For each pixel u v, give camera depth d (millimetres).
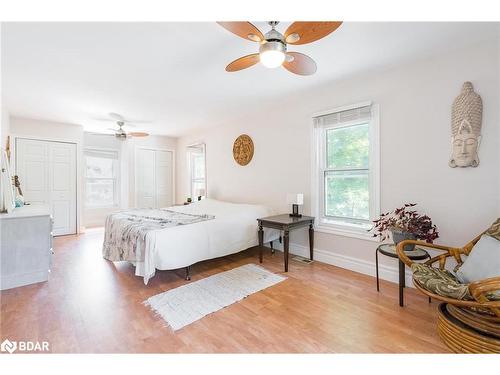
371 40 2064
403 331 1774
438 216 2330
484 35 1990
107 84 2939
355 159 3020
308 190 3426
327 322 1897
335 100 3082
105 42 2049
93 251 3883
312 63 1965
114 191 6566
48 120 4645
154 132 5828
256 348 1611
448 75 2262
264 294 2365
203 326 1856
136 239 2607
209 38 2006
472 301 1425
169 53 2238
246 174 4430
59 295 2365
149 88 3076
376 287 2504
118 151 6570
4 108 3734
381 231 2545
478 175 2111
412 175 2486
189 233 2736
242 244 3277
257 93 3291
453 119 2189
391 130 2625
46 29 1855
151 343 1662
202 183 5801
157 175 6355
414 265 1879
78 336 1731
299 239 3572
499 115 2010
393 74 2598
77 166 5078
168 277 2809
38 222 2705
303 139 3473
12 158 4402
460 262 1952
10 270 2547
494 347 1407
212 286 2547
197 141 5742
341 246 3088
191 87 3066
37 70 2551
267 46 1666
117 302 2225
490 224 2062
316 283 2605
